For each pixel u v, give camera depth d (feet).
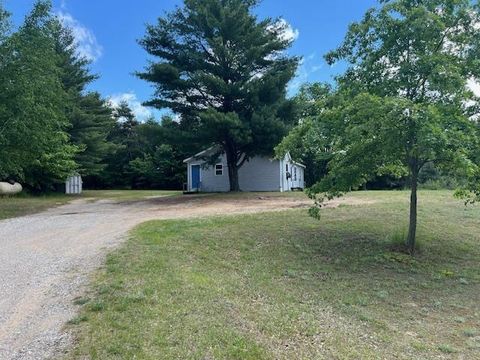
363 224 35.35
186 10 66.18
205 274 20.89
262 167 81.71
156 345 12.58
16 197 73.10
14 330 13.58
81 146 83.71
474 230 34.99
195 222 34.32
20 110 46.09
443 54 26.55
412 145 25.14
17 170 55.01
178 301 16.34
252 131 62.23
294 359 12.76
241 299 17.88
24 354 11.94
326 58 30.32
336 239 30.94
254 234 30.78
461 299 21.06
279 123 60.85
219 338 13.38
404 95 27.27
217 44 63.26
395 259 27.14
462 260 27.84
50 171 77.71
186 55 65.98
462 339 16.08
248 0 68.23
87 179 141.28
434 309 19.53
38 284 18.34
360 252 28.35
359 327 16.56
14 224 38.06
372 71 28.45
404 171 31.42
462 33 27.43
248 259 25.17
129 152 147.13
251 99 63.57
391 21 27.61
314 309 18.07
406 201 48.88
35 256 23.88
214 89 64.03
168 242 26.73
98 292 16.90
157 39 66.49
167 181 139.23
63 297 16.55
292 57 67.72
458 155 22.82
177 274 19.86
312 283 22.12
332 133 26.89
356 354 13.67
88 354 11.89
